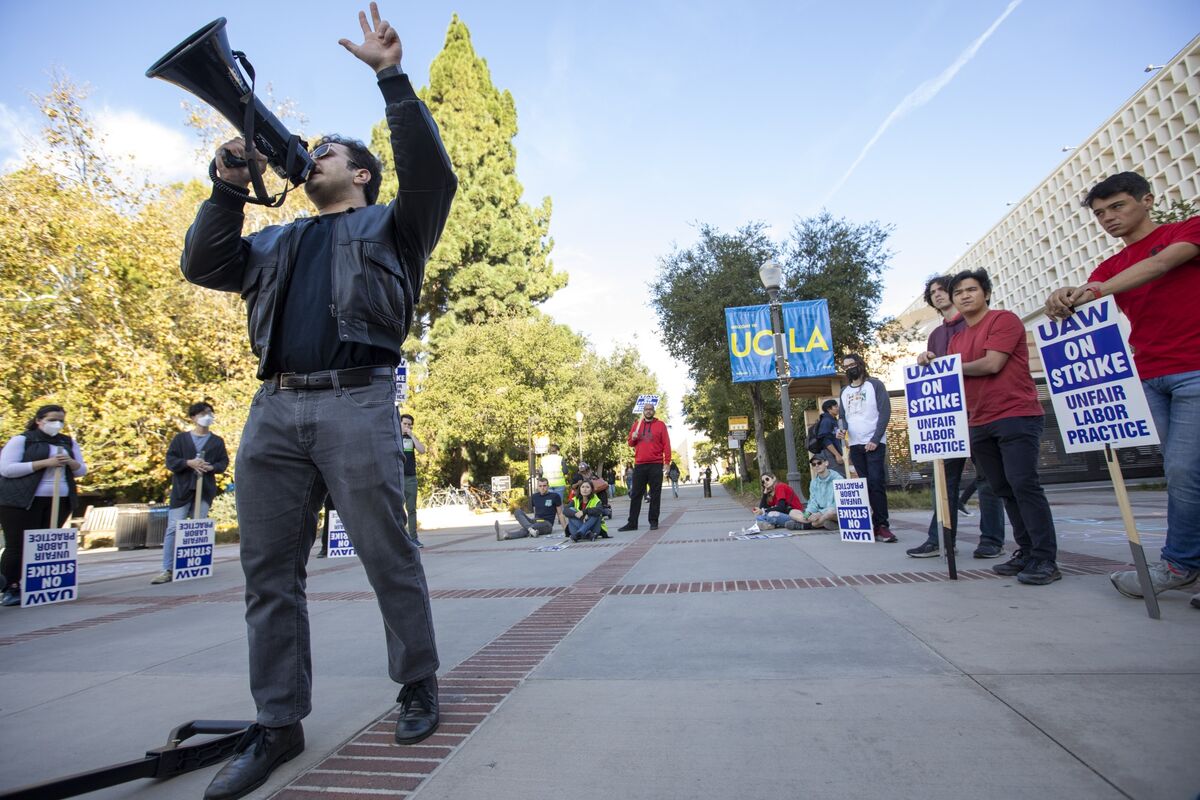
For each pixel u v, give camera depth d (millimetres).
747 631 3141
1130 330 3205
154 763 1855
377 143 29031
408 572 2152
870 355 21469
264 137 2086
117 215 15125
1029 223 59312
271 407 2088
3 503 5926
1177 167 41062
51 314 14664
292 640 2031
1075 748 1700
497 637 3410
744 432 25922
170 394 15156
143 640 4031
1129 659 2340
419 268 2307
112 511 17625
